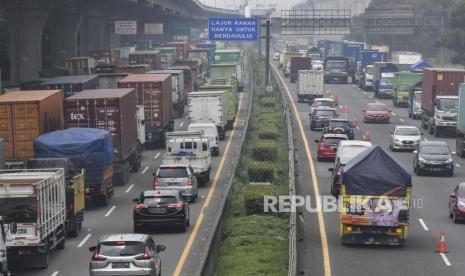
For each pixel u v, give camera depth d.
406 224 45.56
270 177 65.62
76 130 61.44
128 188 69.50
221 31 142.62
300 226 47.00
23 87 94.31
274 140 92.31
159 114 94.50
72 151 58.94
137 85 93.94
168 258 43.47
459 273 39.97
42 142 58.78
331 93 170.75
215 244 41.03
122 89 78.25
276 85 165.88
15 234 40.81
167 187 60.75
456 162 84.75
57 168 48.22
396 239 45.91
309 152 88.00
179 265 41.72
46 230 42.12
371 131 107.69
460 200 53.56
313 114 107.31
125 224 54.09
